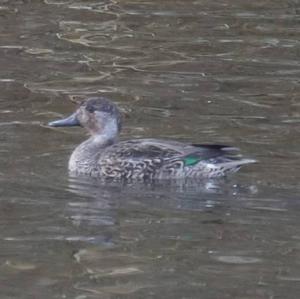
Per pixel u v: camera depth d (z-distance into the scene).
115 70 21.16
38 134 17.41
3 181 15.35
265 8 26.20
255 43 23.20
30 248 13.20
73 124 16.91
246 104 19.02
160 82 20.34
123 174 15.82
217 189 15.17
